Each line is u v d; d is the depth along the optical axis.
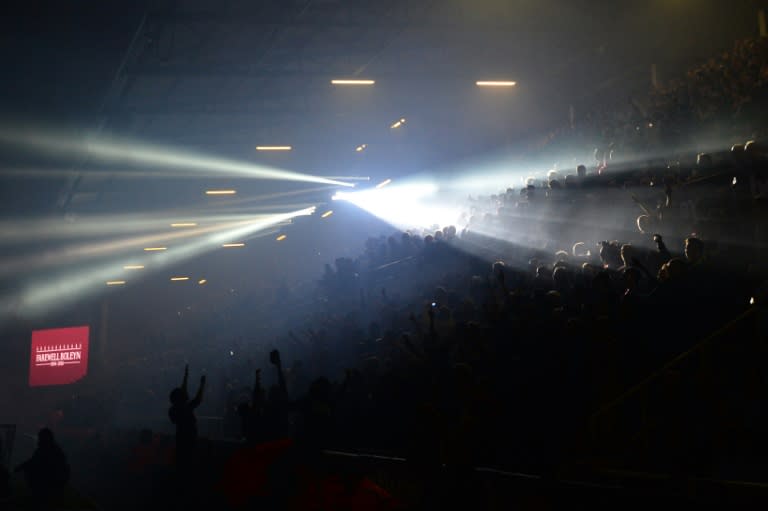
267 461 10.30
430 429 8.82
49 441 13.88
